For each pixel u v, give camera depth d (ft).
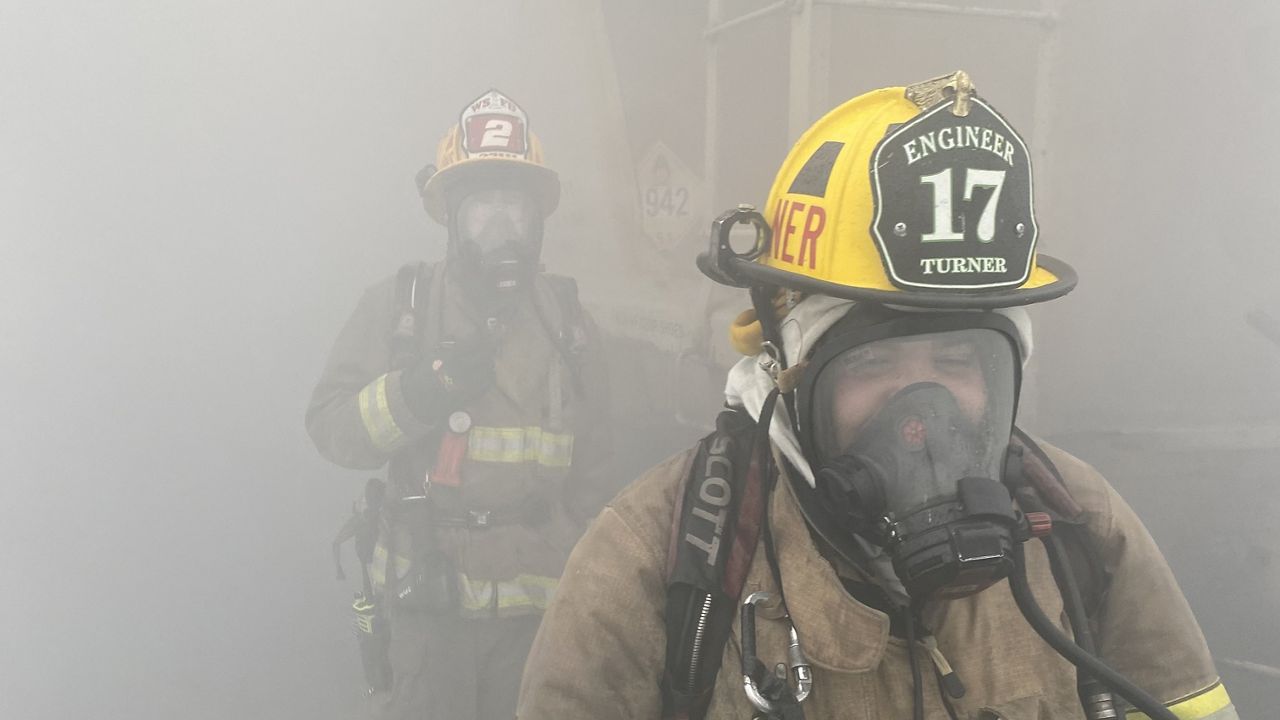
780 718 3.03
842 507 3.08
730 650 3.24
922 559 2.94
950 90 2.95
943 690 3.20
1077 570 3.54
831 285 3.03
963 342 3.12
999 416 3.15
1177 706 3.57
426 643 8.21
